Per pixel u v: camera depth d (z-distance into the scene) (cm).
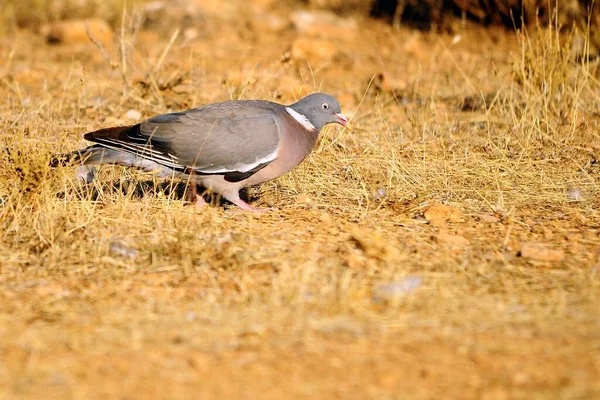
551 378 737
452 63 2153
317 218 1173
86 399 705
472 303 895
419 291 923
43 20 2419
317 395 714
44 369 751
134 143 1141
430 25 2489
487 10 2384
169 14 2427
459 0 2409
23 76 1898
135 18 2373
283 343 800
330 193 1280
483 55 2222
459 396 712
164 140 1144
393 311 865
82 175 1260
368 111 1683
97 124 1576
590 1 2138
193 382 732
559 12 2198
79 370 750
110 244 1035
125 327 834
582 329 828
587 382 729
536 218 1202
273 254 1029
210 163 1154
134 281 952
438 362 766
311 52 2194
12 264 995
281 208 1221
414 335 817
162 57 1775
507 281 959
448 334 820
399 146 1469
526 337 813
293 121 1205
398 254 1018
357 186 1304
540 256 1030
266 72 1789
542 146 1478
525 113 1568
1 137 1404
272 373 747
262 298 903
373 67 2133
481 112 1706
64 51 2184
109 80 1809
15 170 1134
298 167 1348
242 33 2412
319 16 2556
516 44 2295
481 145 1484
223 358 771
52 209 1111
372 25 2561
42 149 1216
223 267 987
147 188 1273
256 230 1116
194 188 1200
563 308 878
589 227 1167
